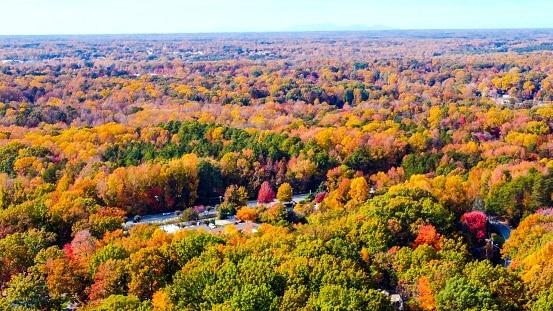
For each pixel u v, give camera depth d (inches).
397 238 3956.7
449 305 2822.3
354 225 4005.9
